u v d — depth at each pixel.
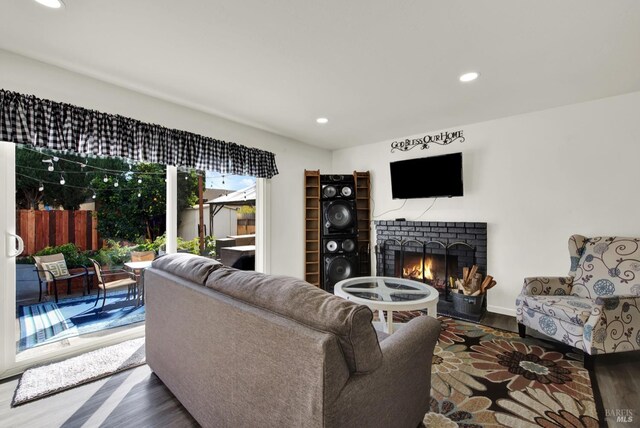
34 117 2.03
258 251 3.81
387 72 2.26
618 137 2.67
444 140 3.70
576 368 2.10
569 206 2.90
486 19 1.64
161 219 2.99
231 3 1.52
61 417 1.61
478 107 2.96
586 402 1.72
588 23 1.67
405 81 2.41
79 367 2.10
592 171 2.78
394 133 3.90
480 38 1.82
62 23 1.70
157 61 2.12
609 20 1.64
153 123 2.73
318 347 0.92
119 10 1.58
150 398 1.78
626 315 2.06
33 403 1.72
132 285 2.83
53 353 2.21
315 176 4.36
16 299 2.17
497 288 3.33
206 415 1.42
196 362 1.48
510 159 3.23
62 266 2.44
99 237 2.65
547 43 1.87
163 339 1.78
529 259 3.12
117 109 2.51
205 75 2.32
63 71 2.23
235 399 1.24
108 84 2.46
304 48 1.94
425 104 2.89
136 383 1.93
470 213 3.51
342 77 2.34
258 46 1.92
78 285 2.53
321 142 4.37
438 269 3.79
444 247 3.63
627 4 1.51
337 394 0.94
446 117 3.27
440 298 3.64
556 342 2.54
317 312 1.03
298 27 1.72
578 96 2.69
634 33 1.75
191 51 1.99
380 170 4.32
